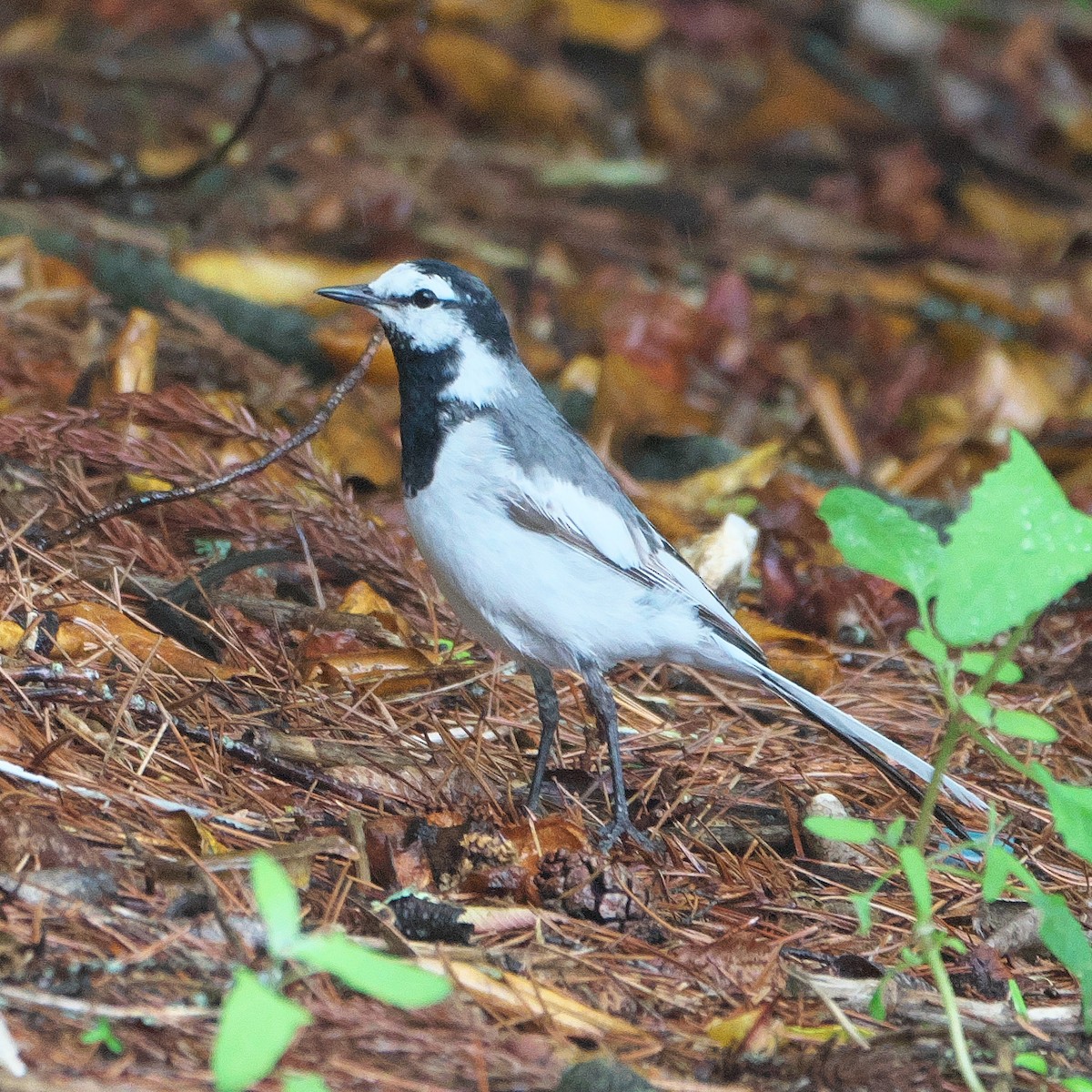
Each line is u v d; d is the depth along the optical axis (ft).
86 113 64.23
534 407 30.37
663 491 44.73
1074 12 96.89
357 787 27.63
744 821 29.78
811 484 44.04
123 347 41.06
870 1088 20.63
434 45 74.18
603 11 81.15
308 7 71.41
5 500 34.37
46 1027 19.06
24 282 47.52
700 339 55.93
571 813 28.99
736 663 30.35
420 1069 19.66
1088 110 85.35
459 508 29.19
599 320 56.65
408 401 30.14
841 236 72.02
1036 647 39.45
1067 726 35.86
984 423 54.24
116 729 27.17
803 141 79.46
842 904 27.20
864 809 31.24
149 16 73.61
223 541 36.68
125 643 30.30
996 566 21.98
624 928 24.89
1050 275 71.51
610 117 79.41
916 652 38.86
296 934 17.20
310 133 61.46
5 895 21.76
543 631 29.53
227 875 23.22
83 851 23.02
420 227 64.34
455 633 36.14
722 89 82.17
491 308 30.22
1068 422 53.62
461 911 23.81
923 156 76.28
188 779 26.73
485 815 28.02
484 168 71.05
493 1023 21.21
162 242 51.34
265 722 29.37
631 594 29.58
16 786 24.76
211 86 69.05
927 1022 23.25
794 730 34.47
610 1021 21.80
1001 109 83.76
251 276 50.80
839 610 39.40
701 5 86.94
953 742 23.24
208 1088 18.29
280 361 47.65
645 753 32.40
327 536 36.04
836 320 62.39
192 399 35.60
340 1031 20.27
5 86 63.21
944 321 65.16
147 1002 19.95
